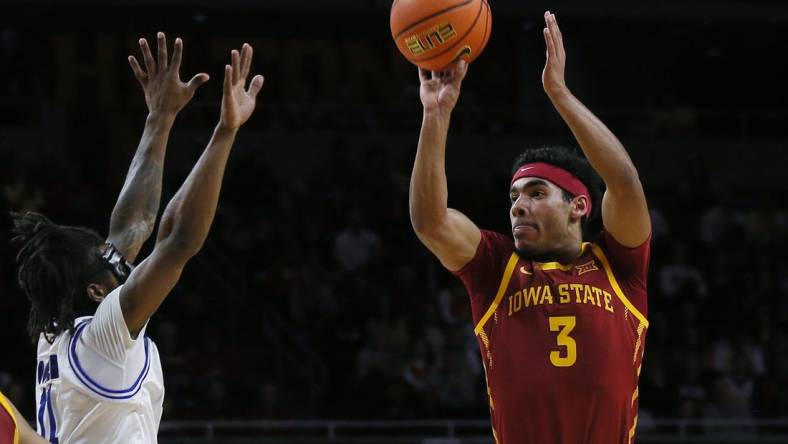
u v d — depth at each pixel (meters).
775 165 37.75
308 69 37.34
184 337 28.08
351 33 36.06
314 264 30.72
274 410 25.19
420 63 8.27
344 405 26.42
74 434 7.44
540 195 8.23
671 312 30.20
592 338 7.83
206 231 7.23
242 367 27.78
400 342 27.42
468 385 26.41
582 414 7.74
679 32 35.72
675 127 37.47
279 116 35.62
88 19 33.38
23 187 31.09
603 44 38.38
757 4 33.25
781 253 33.69
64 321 7.59
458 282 30.64
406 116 36.22
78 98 36.06
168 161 33.53
